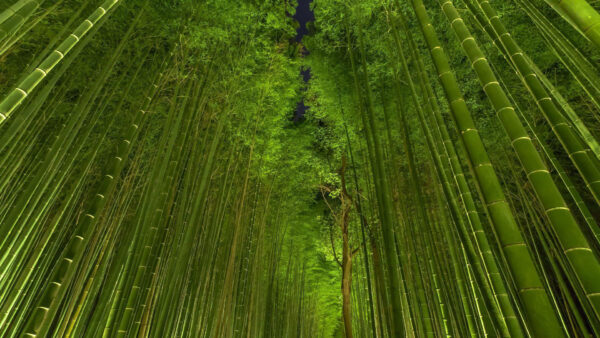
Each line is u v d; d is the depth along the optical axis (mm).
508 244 1142
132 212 4902
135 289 2908
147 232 3240
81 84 4109
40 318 1764
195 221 3773
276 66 5711
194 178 4395
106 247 3539
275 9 5336
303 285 11734
